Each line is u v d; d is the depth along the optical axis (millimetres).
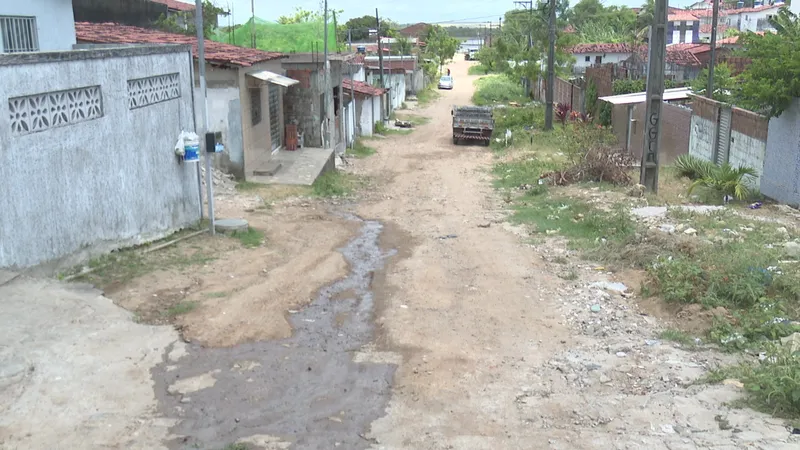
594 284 10500
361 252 12789
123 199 10789
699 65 44688
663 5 17438
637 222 13938
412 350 7867
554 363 7555
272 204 17125
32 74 8438
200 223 13617
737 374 6902
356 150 30297
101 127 10070
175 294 9312
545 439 5781
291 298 9633
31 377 6508
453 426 6074
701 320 8594
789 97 15586
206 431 5871
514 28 72125
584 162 20266
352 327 8625
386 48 70000
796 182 15875
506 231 14758
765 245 11820
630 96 27969
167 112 12242
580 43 69438
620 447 5555
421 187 21562
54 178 9031
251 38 31609
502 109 48531
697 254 10961
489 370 7355
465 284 10633
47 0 13766
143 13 32281
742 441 5449
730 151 19812
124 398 6348
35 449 5406
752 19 66938
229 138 18859
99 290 9055
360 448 5664
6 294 7922
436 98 60875
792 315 8531
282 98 24844
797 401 5992
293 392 6703
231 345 7785
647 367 7355
